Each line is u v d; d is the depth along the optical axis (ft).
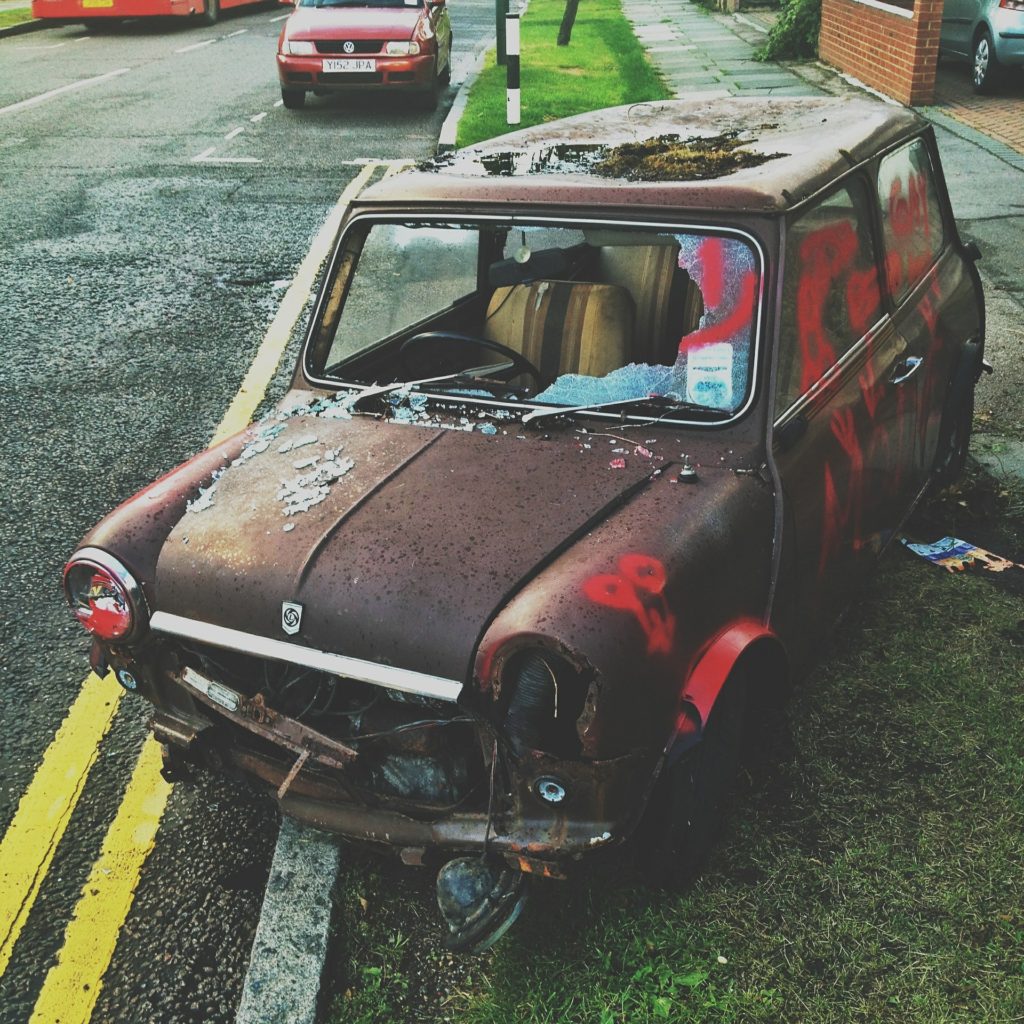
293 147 41.65
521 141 13.51
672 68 55.52
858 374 12.01
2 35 74.69
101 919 10.52
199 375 22.85
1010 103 43.27
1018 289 25.52
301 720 9.62
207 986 9.84
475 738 9.12
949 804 11.07
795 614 10.96
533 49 63.72
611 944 9.68
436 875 10.64
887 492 13.15
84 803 11.97
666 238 10.87
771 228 10.51
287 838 11.02
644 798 8.79
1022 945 9.49
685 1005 9.12
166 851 11.28
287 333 24.77
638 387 10.90
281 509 9.95
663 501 9.64
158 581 9.77
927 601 14.49
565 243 11.50
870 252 12.83
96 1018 9.58
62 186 36.68
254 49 66.54
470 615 8.62
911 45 42.96
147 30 76.54
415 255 11.99
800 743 11.96
